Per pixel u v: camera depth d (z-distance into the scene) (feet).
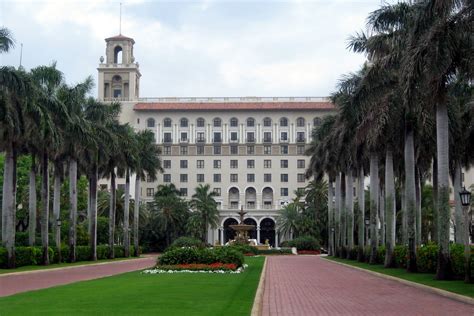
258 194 383.45
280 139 387.14
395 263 120.78
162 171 247.70
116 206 288.51
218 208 379.96
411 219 104.83
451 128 109.91
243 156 386.32
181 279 85.46
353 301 59.41
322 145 190.19
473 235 277.64
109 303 51.31
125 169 212.02
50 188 236.43
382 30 100.22
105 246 200.95
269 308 53.21
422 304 56.18
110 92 390.83
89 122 164.04
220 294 60.59
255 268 124.06
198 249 117.80
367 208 295.28
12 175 127.65
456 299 60.54
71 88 152.46
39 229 229.86
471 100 110.52
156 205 335.26
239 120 388.57
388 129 111.75
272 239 397.39
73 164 166.40
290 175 384.06
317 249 276.41
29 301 53.16
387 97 104.94
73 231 165.37
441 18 73.15
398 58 95.86
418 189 151.33
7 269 122.01
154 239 336.49
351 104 109.40
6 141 123.34
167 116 387.55
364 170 174.29
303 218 323.98
